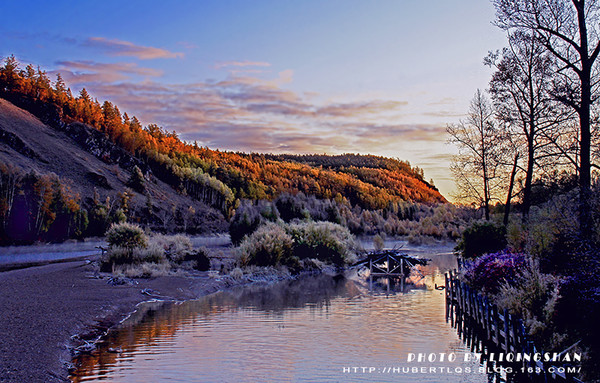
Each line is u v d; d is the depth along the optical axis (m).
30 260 42.34
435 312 22.20
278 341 16.06
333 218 83.81
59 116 161.25
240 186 191.88
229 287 30.25
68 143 150.75
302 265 41.62
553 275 15.12
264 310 22.09
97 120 181.25
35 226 82.06
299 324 18.92
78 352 13.91
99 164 148.25
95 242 82.62
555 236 16.52
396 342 16.28
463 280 21.50
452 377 12.59
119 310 20.28
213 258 38.75
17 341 13.33
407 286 33.06
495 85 26.77
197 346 15.10
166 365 13.05
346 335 17.11
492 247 27.34
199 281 29.69
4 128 128.50
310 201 84.75
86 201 114.94
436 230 100.06
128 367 12.70
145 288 25.66
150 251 32.69
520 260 17.98
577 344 10.54
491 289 17.58
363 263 42.38
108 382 11.47
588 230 14.77
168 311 21.20
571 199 17.11
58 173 123.38
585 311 11.18
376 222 122.75
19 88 168.75
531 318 12.70
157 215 129.12
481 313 14.95
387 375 12.76
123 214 105.81
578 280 11.98
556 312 11.78
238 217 50.56
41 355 12.46
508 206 29.44
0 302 18.59
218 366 13.06
